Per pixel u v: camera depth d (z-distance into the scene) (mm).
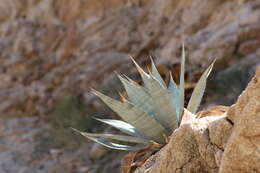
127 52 15461
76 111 12945
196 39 12375
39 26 17750
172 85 5145
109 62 15008
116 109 4555
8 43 17672
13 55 17047
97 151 10758
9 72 16625
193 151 3240
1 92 15805
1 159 11672
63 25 17328
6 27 18203
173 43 13391
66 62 16297
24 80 16312
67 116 12930
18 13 18516
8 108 14781
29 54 16891
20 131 13273
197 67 10953
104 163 10375
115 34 16109
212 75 10312
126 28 16062
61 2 17672
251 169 2701
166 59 12758
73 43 16531
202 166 3176
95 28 16562
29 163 11359
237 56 11258
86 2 17250
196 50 11945
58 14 17656
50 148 11945
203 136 3205
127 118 4555
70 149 11688
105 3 17109
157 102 4613
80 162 10852
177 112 4801
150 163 3783
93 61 15398
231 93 9672
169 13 15109
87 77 14719
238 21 12188
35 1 18312
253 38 11523
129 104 4535
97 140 4586
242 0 12938
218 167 3053
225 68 11102
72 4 17406
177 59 12125
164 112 4613
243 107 2910
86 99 13328
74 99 13508
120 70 14195
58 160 11242
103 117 12297
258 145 2682
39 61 16609
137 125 4559
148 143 4555
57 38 16953
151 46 14562
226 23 12680
